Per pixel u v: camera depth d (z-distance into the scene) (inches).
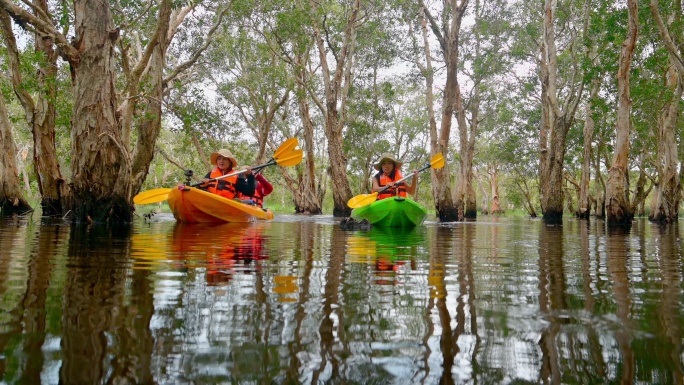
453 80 625.0
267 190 457.1
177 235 219.8
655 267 121.5
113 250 146.9
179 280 90.3
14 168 509.0
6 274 96.1
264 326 55.8
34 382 37.6
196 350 46.4
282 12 689.6
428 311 64.9
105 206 306.3
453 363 43.7
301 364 42.8
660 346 48.8
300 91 775.1
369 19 835.4
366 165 1160.2
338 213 764.6
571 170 1254.9
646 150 882.8
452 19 612.4
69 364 41.9
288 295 76.0
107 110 307.7
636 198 898.7
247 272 102.7
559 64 882.1
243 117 980.6
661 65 616.4
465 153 865.5
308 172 973.8
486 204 1673.2
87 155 303.1
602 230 371.6
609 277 101.7
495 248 180.9
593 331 54.5
